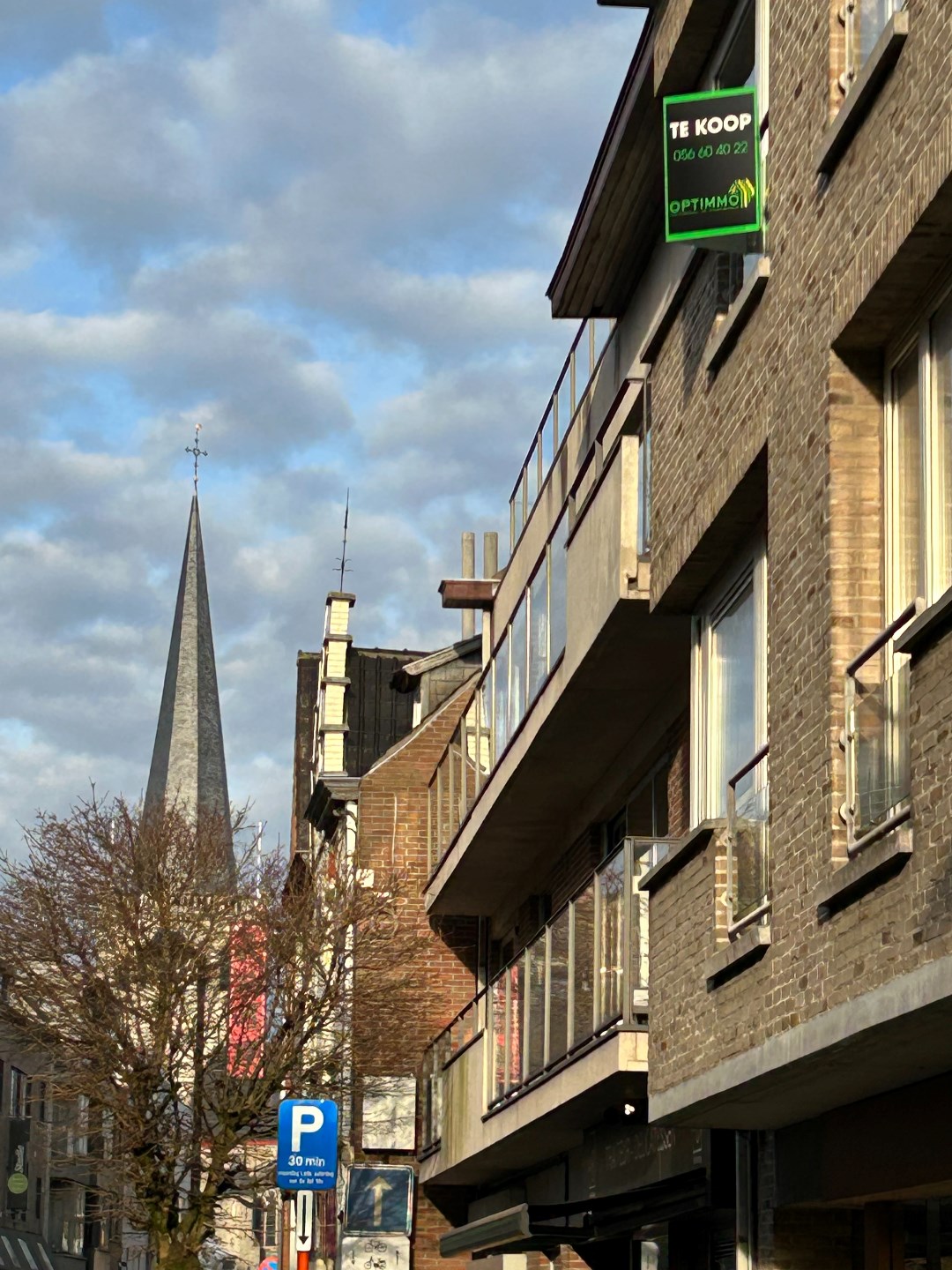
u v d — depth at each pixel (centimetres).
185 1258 3622
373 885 3653
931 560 978
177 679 11000
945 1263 1159
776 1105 1217
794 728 1091
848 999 970
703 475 1336
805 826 1061
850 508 1044
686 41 1453
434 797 3353
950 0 896
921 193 920
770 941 1117
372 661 4634
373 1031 3494
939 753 851
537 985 2033
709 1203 1467
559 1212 1833
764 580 1283
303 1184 1789
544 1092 1939
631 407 1700
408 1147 3434
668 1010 1338
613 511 1709
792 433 1124
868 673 1007
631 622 1719
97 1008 3684
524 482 2656
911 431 1014
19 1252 6631
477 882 2994
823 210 1084
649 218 1894
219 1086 3672
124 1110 3644
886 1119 1123
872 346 1052
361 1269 3241
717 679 1398
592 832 2403
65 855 3722
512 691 2378
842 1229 1335
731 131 1239
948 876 841
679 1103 1279
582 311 2092
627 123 1733
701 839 1279
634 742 2133
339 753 4481
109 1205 3862
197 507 11350
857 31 1067
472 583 3088
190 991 3775
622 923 1599
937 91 909
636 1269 1948
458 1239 2156
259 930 3731
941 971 841
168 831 3812
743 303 1226
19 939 3675
